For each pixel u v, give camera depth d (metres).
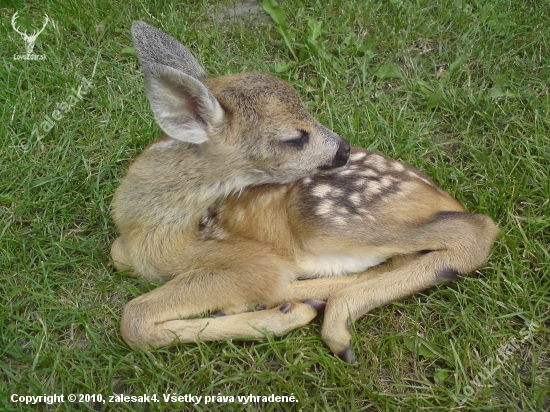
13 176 0.99
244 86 0.89
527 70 1.11
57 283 0.90
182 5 1.21
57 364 0.84
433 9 1.19
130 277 0.92
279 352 0.85
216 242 0.89
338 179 0.89
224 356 0.84
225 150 0.88
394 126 1.04
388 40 1.16
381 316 0.88
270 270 0.88
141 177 0.89
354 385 0.83
